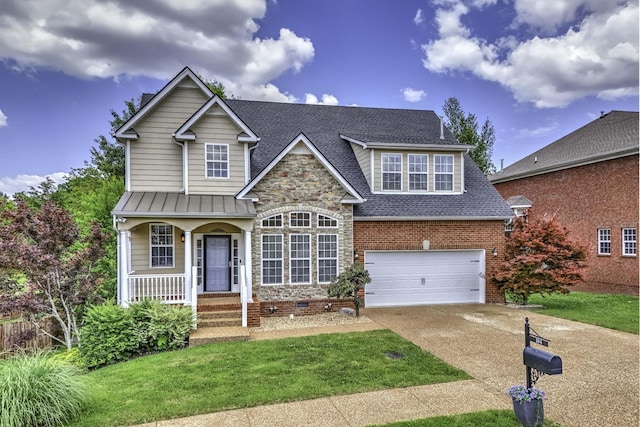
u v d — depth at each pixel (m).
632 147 18.25
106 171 30.39
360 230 14.67
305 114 18.70
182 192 13.84
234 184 13.99
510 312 13.64
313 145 13.72
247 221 12.47
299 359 8.54
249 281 12.36
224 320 11.38
